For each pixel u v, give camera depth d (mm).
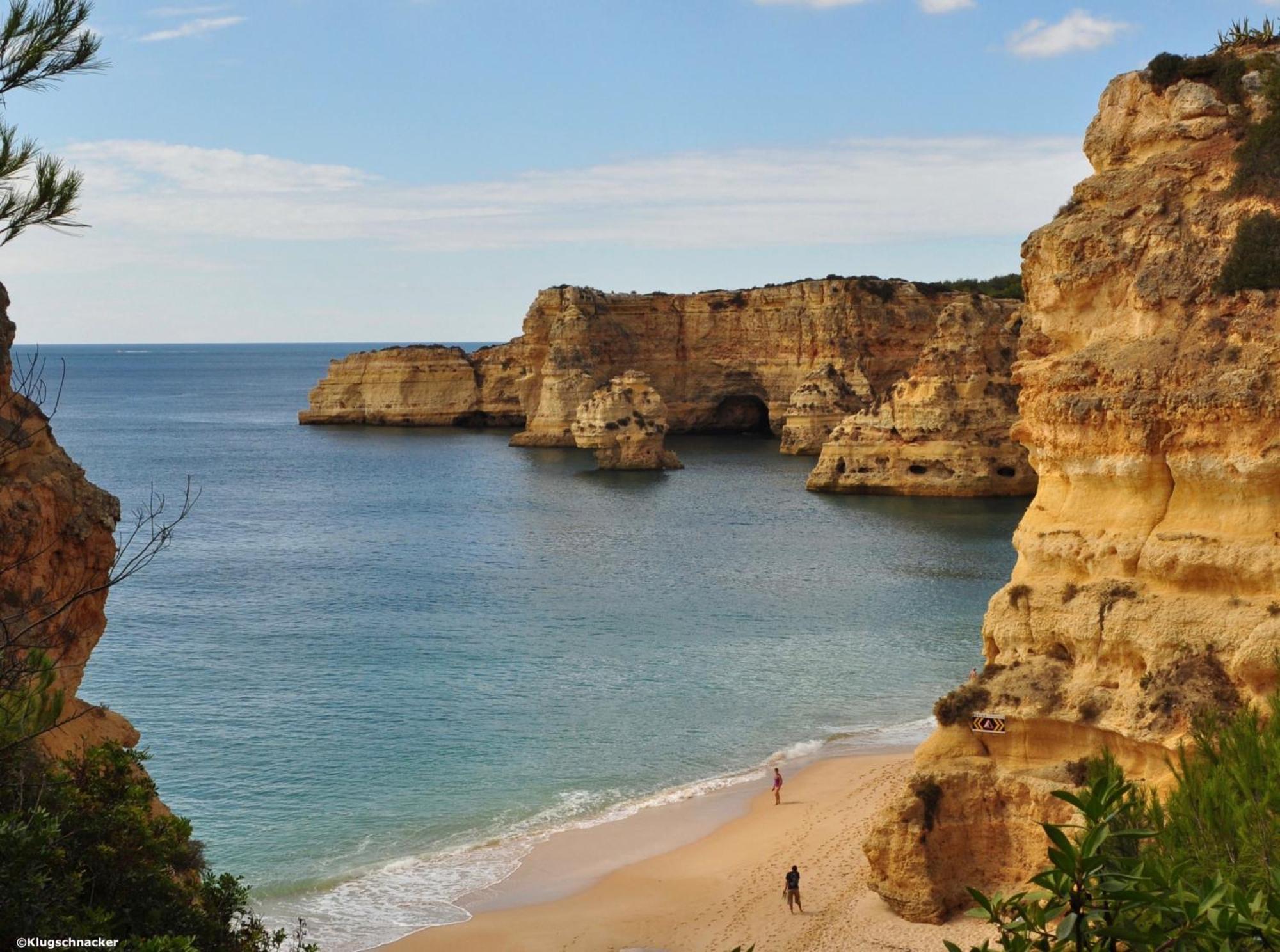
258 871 35844
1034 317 30047
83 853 15414
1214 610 25000
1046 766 27141
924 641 63500
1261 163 26875
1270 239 25734
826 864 34906
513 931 31891
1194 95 28625
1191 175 28094
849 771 44031
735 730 49438
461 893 34500
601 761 45625
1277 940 11805
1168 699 24797
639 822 39844
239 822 39406
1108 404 26859
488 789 42656
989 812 27859
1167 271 27203
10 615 19453
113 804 16391
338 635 65250
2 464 20250
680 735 48750
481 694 54188
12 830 13328
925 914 28391
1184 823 16938
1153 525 26391
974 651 61406
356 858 36906
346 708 51688
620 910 32938
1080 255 28859
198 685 54875
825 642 63656
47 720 16656
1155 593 25906
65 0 12320
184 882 17609
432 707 52031
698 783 43500
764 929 30719
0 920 13008
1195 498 25828
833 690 54938
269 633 65625
